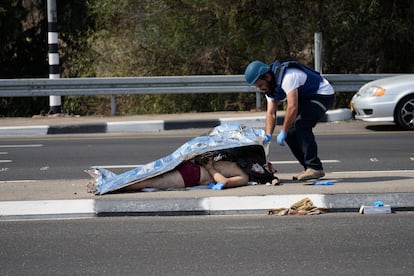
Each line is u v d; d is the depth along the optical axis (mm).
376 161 24234
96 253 13602
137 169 18312
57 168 24000
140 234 14883
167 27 48281
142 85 38469
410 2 47094
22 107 54562
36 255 13539
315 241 14156
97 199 17094
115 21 48906
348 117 36531
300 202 16531
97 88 38438
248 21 47312
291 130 18812
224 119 34906
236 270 12477
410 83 32500
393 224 15344
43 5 54938
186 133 33531
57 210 16469
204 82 38500
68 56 54031
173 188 18188
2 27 53719
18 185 20000
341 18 47375
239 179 18203
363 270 12359
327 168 22922
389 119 32500
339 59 48594
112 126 34438
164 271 12492
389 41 48906
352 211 16516
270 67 18172
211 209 16484
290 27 47250
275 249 13672
